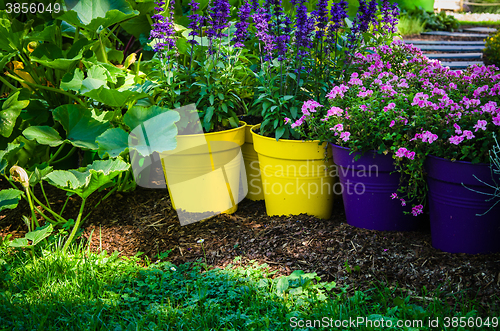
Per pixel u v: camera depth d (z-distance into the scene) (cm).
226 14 291
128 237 290
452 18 991
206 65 301
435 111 234
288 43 296
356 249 249
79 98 338
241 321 200
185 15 397
